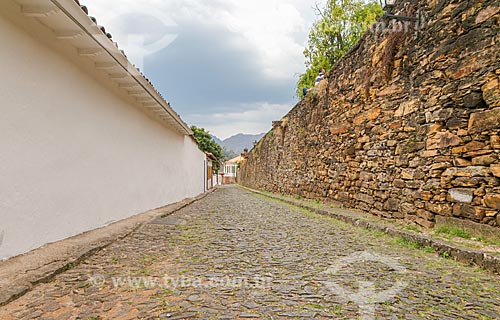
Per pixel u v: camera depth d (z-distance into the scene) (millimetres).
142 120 8930
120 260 4098
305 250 4715
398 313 2533
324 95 11664
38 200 4293
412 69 6387
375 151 7801
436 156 5527
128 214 7922
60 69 4785
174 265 3895
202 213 9836
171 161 12734
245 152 48781
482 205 4578
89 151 5785
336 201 10320
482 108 4641
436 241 4586
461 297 2867
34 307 2604
